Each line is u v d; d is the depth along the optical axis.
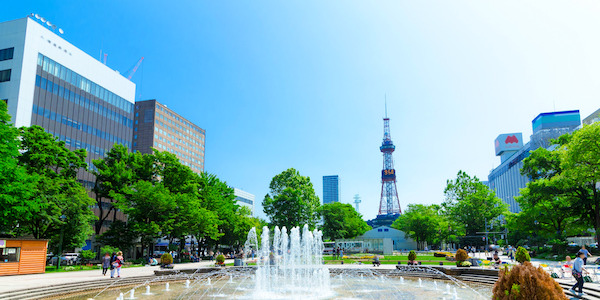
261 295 21.31
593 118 95.88
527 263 9.38
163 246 87.94
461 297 20.12
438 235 88.31
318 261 45.25
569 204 48.84
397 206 160.12
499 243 73.25
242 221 64.25
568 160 42.38
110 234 46.25
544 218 52.75
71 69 68.62
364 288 23.88
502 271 9.74
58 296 21.42
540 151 53.09
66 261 49.12
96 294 22.23
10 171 28.38
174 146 136.00
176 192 50.41
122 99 82.38
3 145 29.28
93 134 73.00
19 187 28.41
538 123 130.50
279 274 34.28
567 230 53.66
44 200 33.59
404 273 32.09
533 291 8.70
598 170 40.22
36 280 25.00
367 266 37.88
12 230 35.97
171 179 51.62
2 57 60.09
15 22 60.50
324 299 19.84
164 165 52.91
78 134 69.38
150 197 43.41
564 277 23.88
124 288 25.05
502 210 72.56
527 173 55.69
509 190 150.38
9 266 28.30
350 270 34.38
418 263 36.66
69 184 39.44
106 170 47.53
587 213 48.66
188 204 46.66
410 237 90.00
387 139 177.88
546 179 48.09
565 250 46.69
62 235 36.53
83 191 39.44
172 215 46.44
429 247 101.19
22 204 29.12
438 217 89.94
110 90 78.69
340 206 87.75
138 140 124.12
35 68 61.12
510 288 9.18
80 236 38.62
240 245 77.19
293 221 63.94
